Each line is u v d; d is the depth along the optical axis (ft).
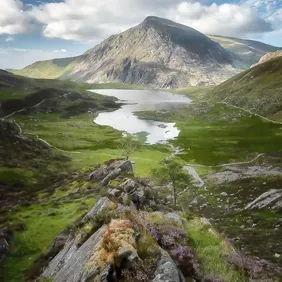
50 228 144.25
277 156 435.94
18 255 125.59
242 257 75.97
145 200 123.13
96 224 75.66
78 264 58.90
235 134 593.42
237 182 319.88
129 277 48.88
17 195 236.63
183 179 325.83
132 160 438.81
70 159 451.94
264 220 203.21
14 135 475.31
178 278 49.57
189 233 80.64
